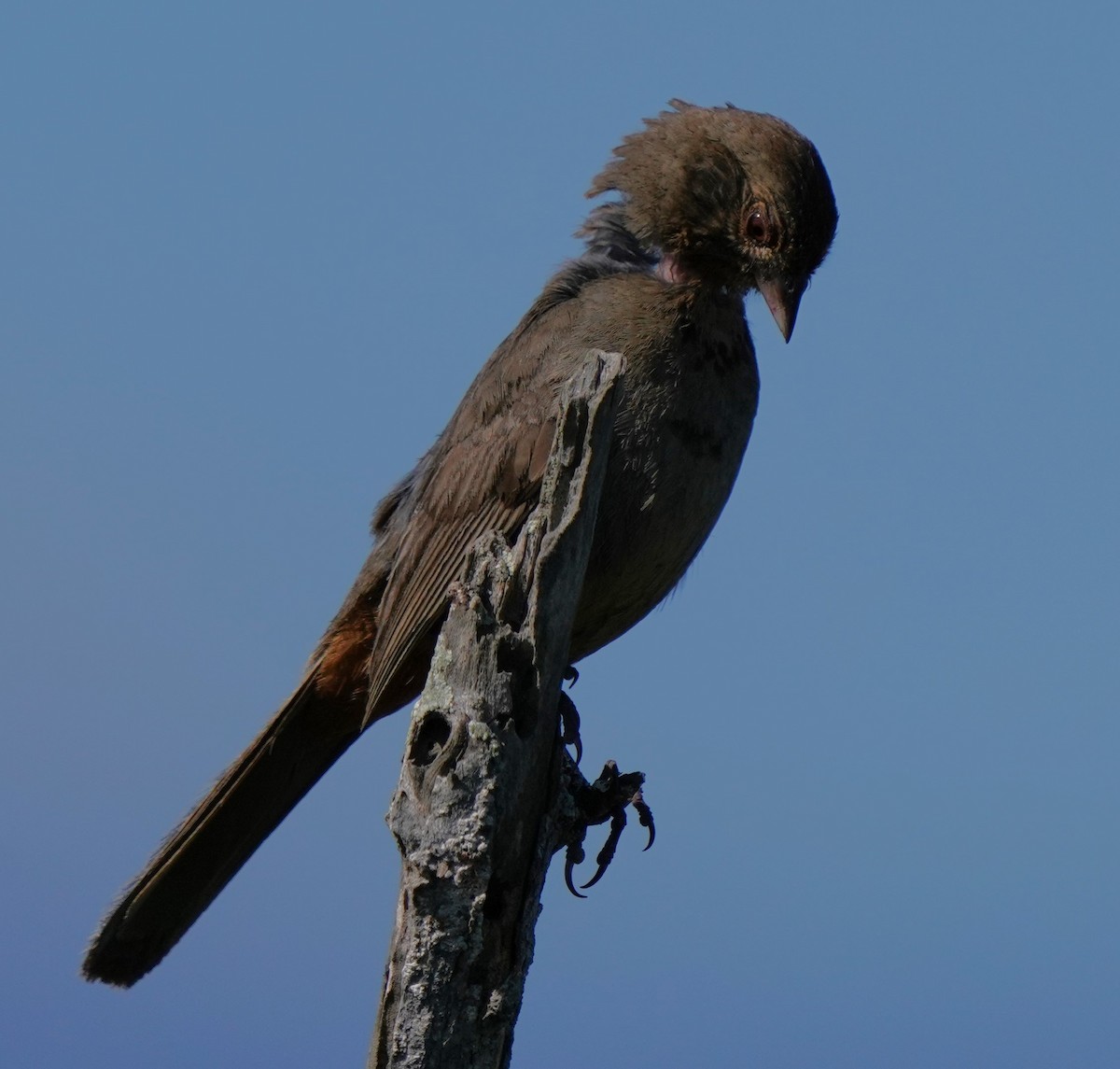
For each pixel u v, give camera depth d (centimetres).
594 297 1095
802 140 1145
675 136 1158
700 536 1089
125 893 1098
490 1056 702
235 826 1144
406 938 701
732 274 1143
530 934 724
